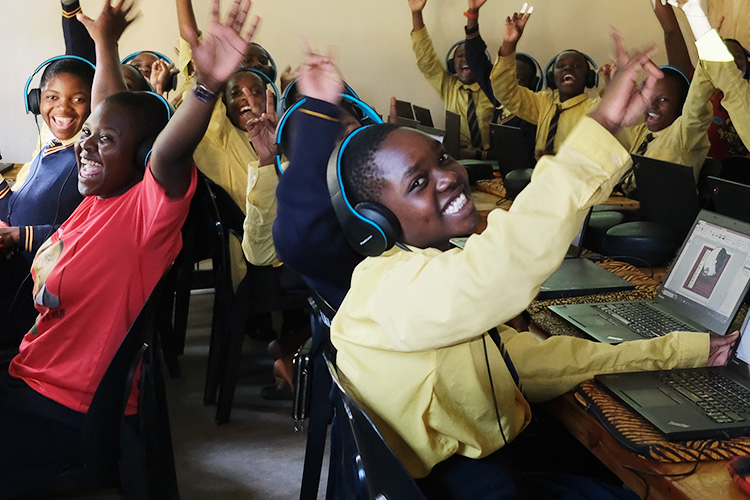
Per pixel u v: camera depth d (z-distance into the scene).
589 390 1.27
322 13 4.92
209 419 2.55
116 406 1.51
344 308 1.10
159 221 1.54
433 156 1.07
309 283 1.48
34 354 1.61
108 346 1.59
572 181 0.89
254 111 2.81
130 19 2.06
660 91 2.99
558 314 1.68
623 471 1.13
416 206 1.06
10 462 1.50
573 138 0.91
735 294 1.53
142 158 1.64
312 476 1.68
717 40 2.47
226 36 1.29
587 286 1.86
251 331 3.25
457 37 5.17
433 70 4.77
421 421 1.09
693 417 1.15
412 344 0.96
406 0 5.04
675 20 3.85
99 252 1.56
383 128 1.09
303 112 1.37
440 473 1.17
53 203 2.15
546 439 1.47
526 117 4.16
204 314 3.61
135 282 1.58
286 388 2.55
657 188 2.23
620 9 5.39
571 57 4.05
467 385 1.09
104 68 2.02
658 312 1.69
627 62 0.93
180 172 1.49
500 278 0.89
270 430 2.48
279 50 4.91
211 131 2.84
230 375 2.48
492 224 0.92
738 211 1.95
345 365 1.11
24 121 4.59
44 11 4.47
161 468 1.62
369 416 0.99
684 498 0.98
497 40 5.27
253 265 2.40
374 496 1.00
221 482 2.16
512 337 1.36
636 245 2.12
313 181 1.35
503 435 1.16
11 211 2.24
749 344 1.32
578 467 1.50
